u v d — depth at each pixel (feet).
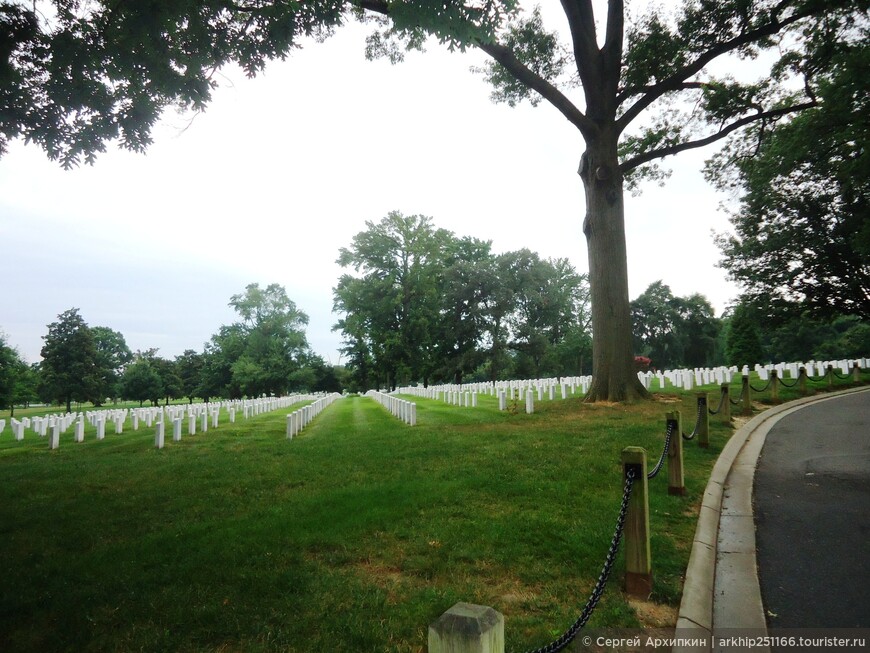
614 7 56.95
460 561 15.89
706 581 14.34
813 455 29.60
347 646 11.37
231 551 17.24
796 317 116.98
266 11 32.30
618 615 12.41
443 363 206.90
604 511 20.01
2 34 28.12
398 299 199.93
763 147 83.51
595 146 59.62
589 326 270.05
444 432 44.73
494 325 208.95
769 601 13.38
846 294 107.86
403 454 34.12
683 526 18.66
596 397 57.82
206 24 32.45
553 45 66.54
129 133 32.91
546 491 22.99
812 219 102.83
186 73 32.37
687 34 60.39
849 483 23.44
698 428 33.94
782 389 65.62
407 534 18.19
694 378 80.02
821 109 69.56
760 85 67.62
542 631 11.64
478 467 28.55
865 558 15.53
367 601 13.32
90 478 32.78
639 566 13.56
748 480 25.25
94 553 17.99
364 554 16.66
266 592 14.07
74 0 30.48
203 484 28.84
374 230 215.92
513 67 55.06
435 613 12.60
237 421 78.38
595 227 59.93
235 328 271.28
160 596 14.02
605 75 58.44
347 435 49.57
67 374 202.28
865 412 44.80
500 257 212.64
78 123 32.17
